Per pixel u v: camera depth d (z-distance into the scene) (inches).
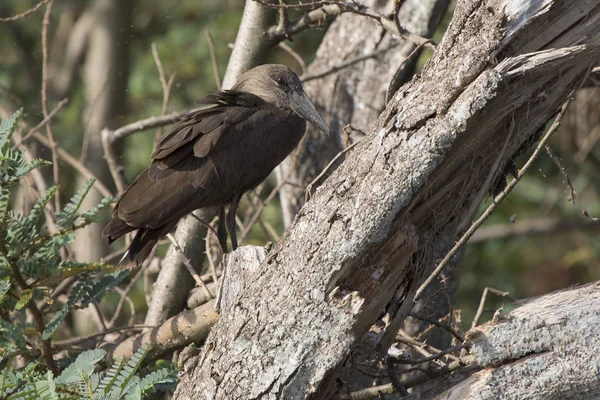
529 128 278.4
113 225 403.9
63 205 667.4
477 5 263.3
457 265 487.8
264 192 661.9
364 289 278.5
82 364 315.0
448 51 267.4
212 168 424.2
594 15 260.4
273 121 455.5
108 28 805.2
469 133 267.1
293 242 282.4
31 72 800.9
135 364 306.2
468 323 560.1
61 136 728.3
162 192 412.2
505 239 738.8
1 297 334.0
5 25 817.5
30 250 356.8
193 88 764.6
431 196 277.9
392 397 402.0
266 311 283.3
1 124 344.8
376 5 539.5
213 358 293.3
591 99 707.4
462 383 282.2
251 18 491.2
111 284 369.7
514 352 274.5
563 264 733.9
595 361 268.8
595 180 719.7
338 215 274.8
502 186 317.1
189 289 461.7
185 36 773.3
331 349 277.0
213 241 485.1
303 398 280.1
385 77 540.4
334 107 549.3
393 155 269.6
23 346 352.8
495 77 257.0
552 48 263.3
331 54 560.1
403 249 276.8
